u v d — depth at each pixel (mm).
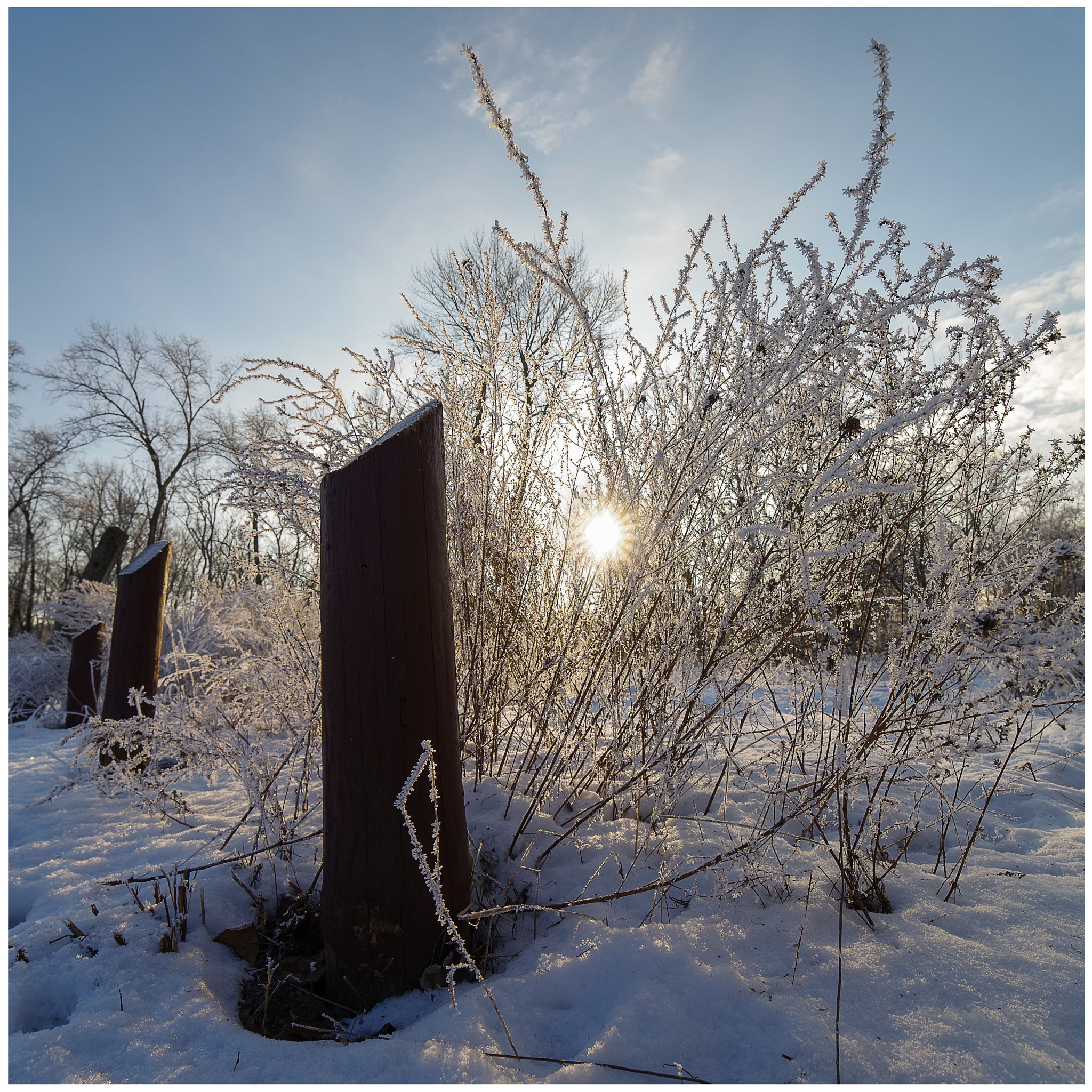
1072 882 2076
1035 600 1854
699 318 2273
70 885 2439
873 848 2023
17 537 25516
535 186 1986
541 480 2840
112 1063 1458
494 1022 1547
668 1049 1427
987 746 2352
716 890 1953
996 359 1987
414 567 1802
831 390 1882
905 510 2213
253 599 2854
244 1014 1760
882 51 1767
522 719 2943
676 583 2416
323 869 1836
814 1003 1550
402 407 2705
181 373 25484
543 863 2248
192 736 2629
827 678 2209
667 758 2193
